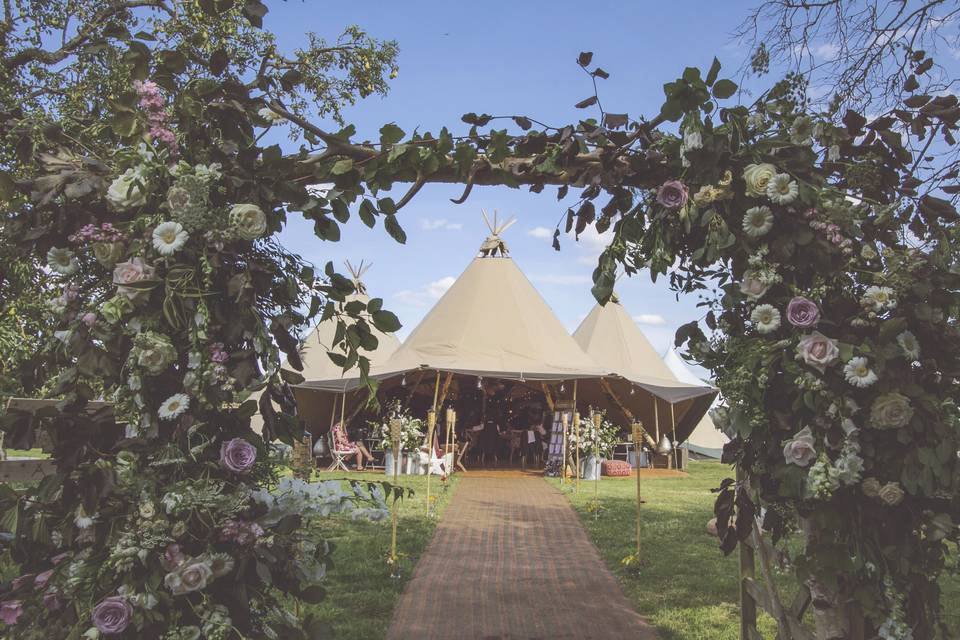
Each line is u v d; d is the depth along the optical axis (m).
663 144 3.18
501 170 3.26
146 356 2.62
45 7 8.16
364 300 16.61
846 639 3.00
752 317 3.06
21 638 2.62
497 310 17.08
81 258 2.85
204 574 2.56
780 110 3.21
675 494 12.63
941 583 6.16
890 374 2.88
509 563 7.13
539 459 18.44
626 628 5.20
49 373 2.81
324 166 3.04
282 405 2.91
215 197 2.85
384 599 5.70
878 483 2.93
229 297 2.79
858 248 3.10
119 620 2.49
